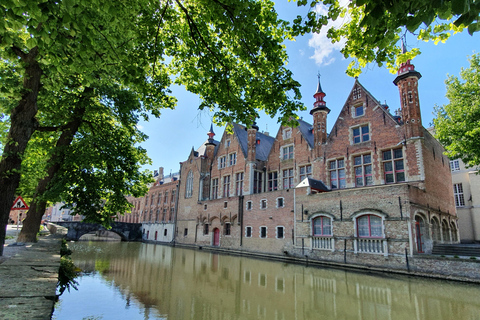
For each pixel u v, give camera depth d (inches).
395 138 847.7
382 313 377.7
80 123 597.6
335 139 997.2
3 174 337.1
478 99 734.5
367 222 762.2
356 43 282.0
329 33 292.4
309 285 538.9
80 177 606.9
